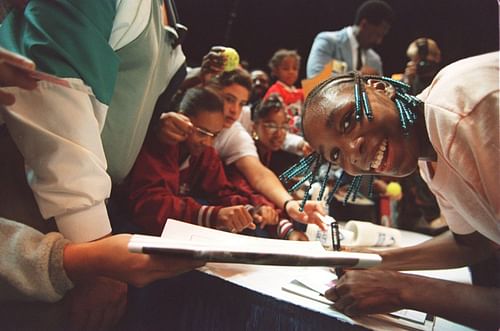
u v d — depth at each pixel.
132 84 0.89
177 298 0.88
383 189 1.79
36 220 0.80
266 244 0.77
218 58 1.32
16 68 0.62
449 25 2.03
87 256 0.71
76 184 0.74
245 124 1.77
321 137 0.85
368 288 0.74
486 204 0.73
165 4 1.07
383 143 0.81
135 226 1.09
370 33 2.15
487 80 0.70
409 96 0.85
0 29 0.79
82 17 0.75
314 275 0.89
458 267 1.00
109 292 0.81
